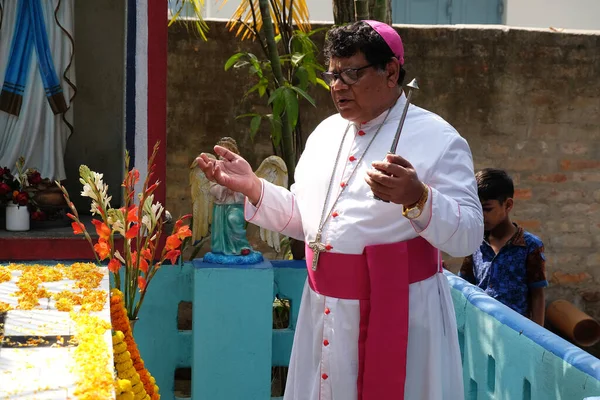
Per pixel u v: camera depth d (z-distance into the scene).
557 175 6.90
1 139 4.79
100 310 2.94
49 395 2.08
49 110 4.82
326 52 3.17
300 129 5.68
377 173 2.73
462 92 6.71
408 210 2.81
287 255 5.81
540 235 6.96
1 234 4.54
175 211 6.46
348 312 3.13
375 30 3.03
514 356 3.61
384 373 3.07
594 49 6.79
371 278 3.07
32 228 4.73
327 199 3.24
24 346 2.48
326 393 3.17
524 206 6.91
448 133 3.14
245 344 4.50
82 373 2.21
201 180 4.65
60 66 4.82
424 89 6.66
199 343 4.46
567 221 6.96
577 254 7.00
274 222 3.39
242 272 4.45
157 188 4.63
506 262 4.45
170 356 4.67
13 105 4.77
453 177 3.06
